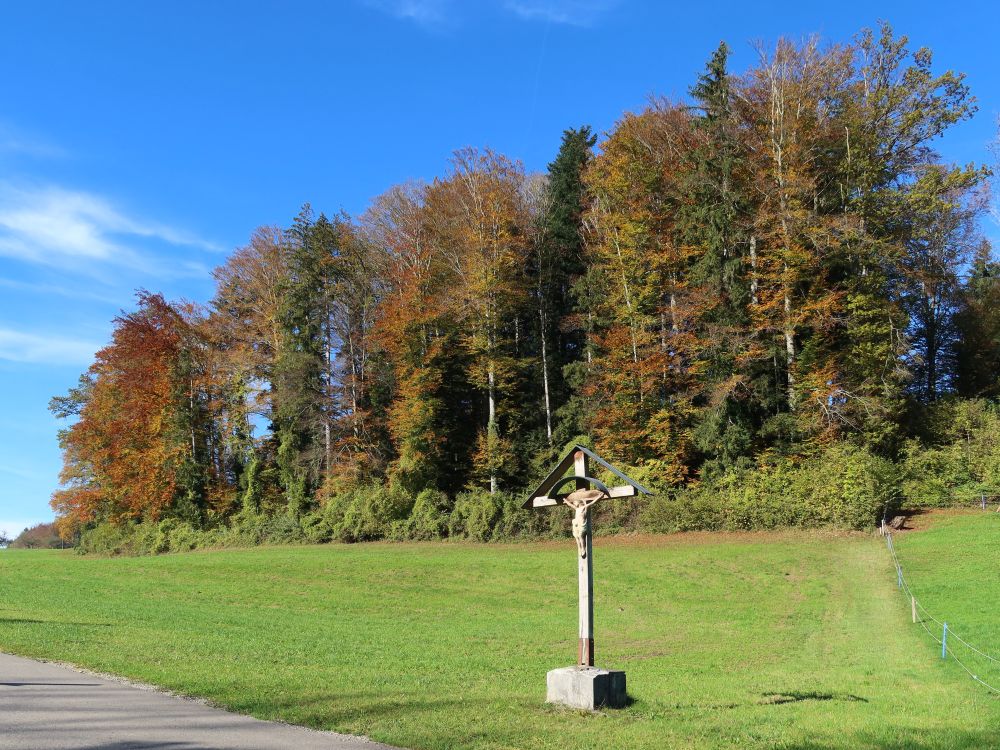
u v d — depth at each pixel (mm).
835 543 36188
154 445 60750
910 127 45062
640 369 45219
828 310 42656
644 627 25125
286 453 56656
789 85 45594
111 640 17703
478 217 51812
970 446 41750
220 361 61625
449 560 39594
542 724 9898
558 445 50281
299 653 17078
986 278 55781
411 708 10688
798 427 42031
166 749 7992
